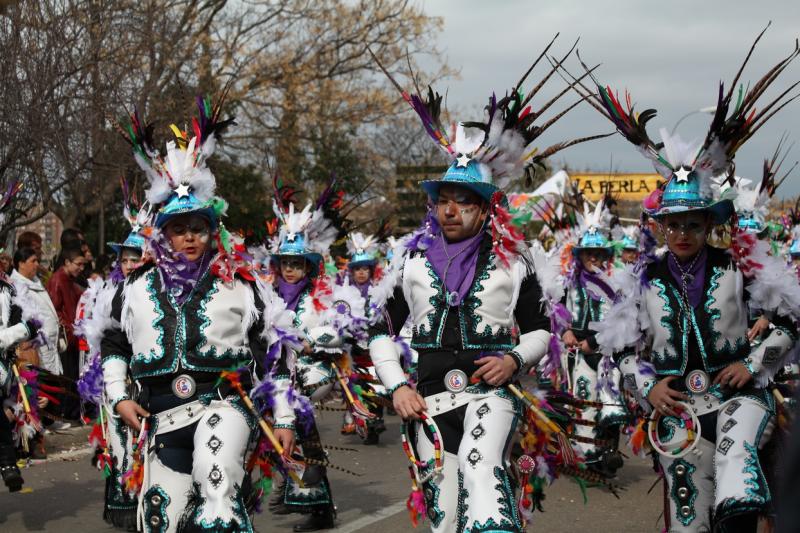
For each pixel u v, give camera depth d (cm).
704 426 459
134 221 712
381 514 694
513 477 430
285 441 447
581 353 845
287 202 751
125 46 1403
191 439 435
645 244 476
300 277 704
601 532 638
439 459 421
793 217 999
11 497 774
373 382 700
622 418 798
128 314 446
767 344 450
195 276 446
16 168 1204
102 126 1289
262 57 2320
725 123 461
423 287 439
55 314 967
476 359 429
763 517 436
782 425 445
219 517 406
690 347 460
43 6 1243
